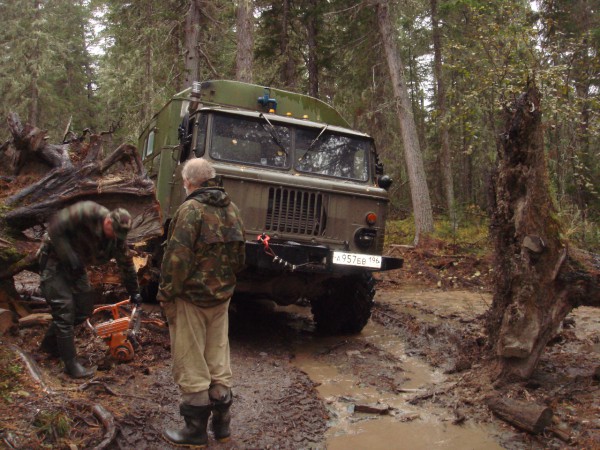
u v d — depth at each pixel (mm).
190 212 3256
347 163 6426
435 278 10797
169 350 5094
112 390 3900
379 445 3586
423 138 24266
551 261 4266
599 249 9703
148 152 8508
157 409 3791
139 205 5410
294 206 5766
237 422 3783
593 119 10281
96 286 5570
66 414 3396
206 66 18656
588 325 6648
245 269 5918
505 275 4668
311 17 18438
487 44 10797
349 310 6508
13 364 3926
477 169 22703
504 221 4645
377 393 4555
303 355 5688
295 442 3570
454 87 17188
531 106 4344
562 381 4488
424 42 20828
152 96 16828
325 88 22016
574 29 14633
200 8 16688
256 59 18984
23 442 3037
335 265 5609
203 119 6004
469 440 3664
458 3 13391
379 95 17859
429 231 14297
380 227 6145
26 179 5312
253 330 6660
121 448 3238
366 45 17125
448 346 5754
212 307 3346
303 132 6332
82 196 5086
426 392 4500
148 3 17719
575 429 3678
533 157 4367
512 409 3854
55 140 30312
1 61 28906
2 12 29531
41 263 4152
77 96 33875
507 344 4305
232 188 5594
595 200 12836
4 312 4707
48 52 28094
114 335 4492
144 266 5707
